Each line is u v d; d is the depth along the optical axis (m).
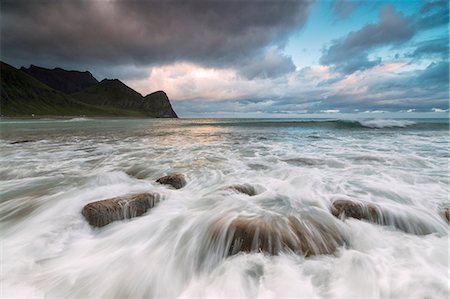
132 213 4.81
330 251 3.66
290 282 3.14
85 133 24.62
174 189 6.30
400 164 8.80
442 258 3.52
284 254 3.55
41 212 5.07
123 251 3.91
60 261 3.66
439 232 4.23
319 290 3.02
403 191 5.92
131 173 8.20
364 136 18.91
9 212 5.11
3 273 3.36
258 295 3.02
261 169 8.41
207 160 9.95
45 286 3.16
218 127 34.25
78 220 4.61
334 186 6.35
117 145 14.83
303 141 16.20
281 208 4.94
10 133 23.94
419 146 13.20
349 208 4.59
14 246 3.99
